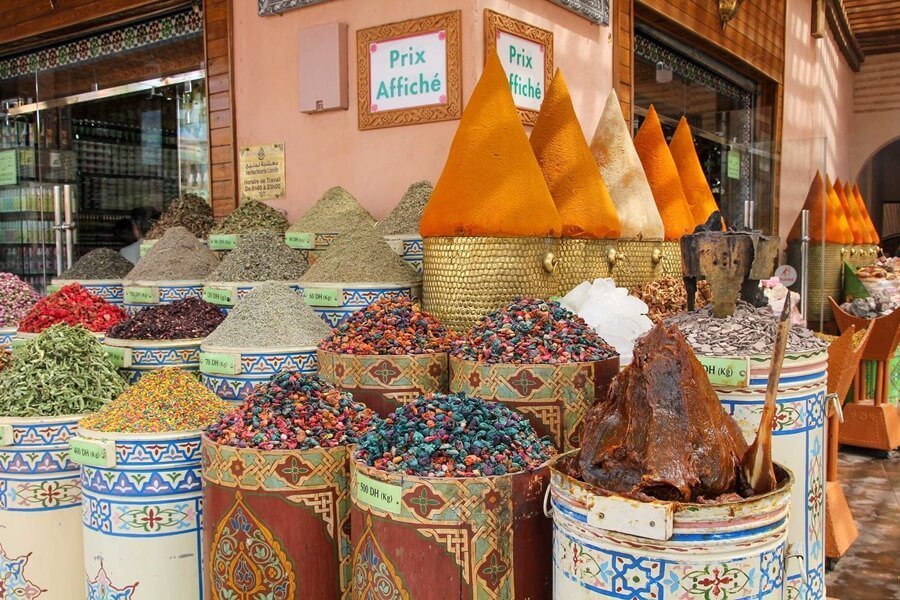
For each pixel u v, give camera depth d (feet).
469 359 7.67
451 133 12.68
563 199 11.51
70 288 12.69
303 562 6.97
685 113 21.33
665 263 13.91
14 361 10.03
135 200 19.29
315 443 7.06
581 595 5.44
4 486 9.02
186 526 7.95
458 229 9.74
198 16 17.19
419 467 6.16
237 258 12.19
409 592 6.09
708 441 5.55
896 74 41.01
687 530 5.04
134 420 8.06
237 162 16.19
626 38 16.65
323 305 10.66
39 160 21.45
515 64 12.95
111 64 19.39
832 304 19.40
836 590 11.32
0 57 21.95
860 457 18.56
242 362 9.41
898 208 51.13
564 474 5.66
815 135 31.63
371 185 13.84
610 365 7.55
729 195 23.06
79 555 9.16
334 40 13.92
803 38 29.32
